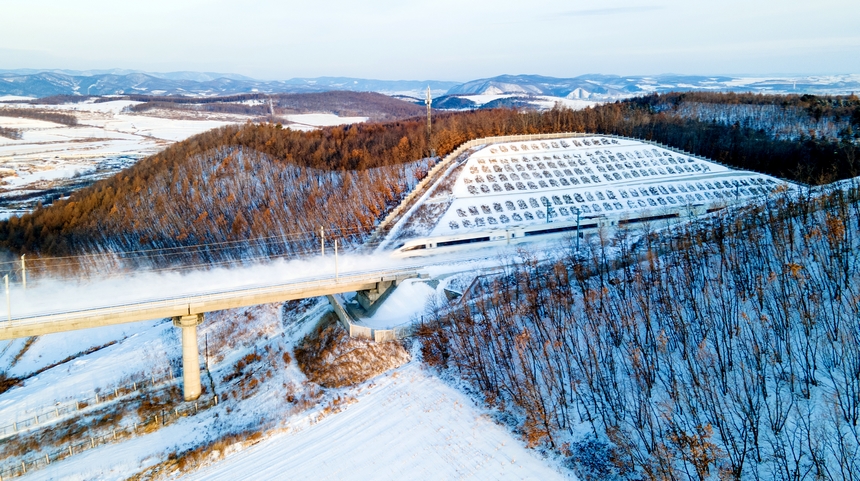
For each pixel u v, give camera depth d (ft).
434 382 210.38
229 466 184.24
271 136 525.75
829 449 133.49
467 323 229.25
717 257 233.35
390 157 483.10
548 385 186.19
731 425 150.00
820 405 146.41
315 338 261.03
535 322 219.61
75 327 226.79
